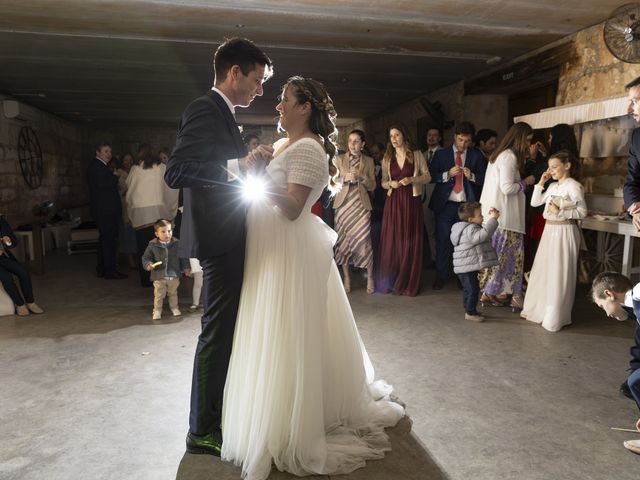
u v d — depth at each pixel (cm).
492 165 418
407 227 481
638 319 207
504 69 637
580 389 271
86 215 1318
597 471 197
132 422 241
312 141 204
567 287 368
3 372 304
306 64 650
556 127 471
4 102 777
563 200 363
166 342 357
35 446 219
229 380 208
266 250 204
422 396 265
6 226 433
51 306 466
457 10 446
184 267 431
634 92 289
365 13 452
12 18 457
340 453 203
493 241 418
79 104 954
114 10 436
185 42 535
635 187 325
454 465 202
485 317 408
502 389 272
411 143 492
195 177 188
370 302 461
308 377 199
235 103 209
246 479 192
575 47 517
